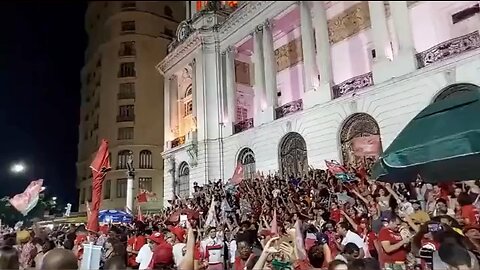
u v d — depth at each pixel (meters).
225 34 11.07
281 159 11.05
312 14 14.95
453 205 6.50
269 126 11.21
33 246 4.38
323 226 6.60
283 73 15.50
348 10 16.69
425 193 7.00
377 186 7.83
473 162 6.02
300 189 8.65
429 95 10.09
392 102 10.90
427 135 5.18
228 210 6.98
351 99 11.76
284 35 15.69
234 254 5.59
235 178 8.41
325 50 14.00
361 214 6.98
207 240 5.68
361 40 15.99
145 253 4.66
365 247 5.36
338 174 9.12
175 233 5.44
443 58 10.02
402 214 6.30
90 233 5.05
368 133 11.45
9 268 3.22
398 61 11.16
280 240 5.02
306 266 4.30
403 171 6.46
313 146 11.80
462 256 3.42
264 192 7.97
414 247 4.93
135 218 6.05
